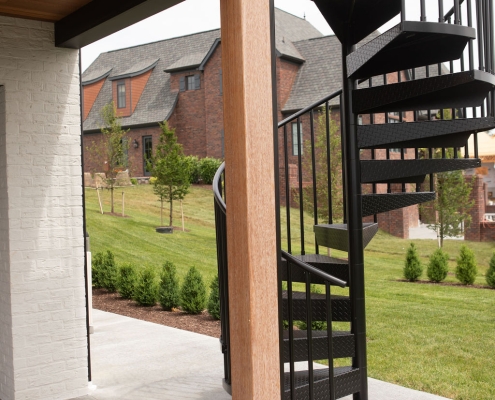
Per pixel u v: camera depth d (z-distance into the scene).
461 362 4.32
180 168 14.06
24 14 3.32
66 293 3.59
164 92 19.73
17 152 3.40
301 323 5.30
